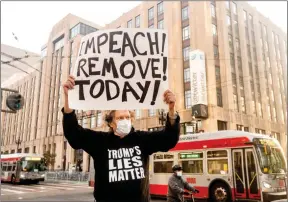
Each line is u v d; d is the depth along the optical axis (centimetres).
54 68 5719
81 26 5072
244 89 3688
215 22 3484
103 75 262
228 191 1130
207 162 1220
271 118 4225
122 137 224
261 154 1084
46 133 5575
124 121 224
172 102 229
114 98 258
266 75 4359
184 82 3344
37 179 2620
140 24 4147
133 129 235
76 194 1702
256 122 3753
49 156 3984
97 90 259
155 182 1399
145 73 265
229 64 3456
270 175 1066
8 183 2839
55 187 2294
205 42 3219
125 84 262
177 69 3412
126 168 213
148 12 4066
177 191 546
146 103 259
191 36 3366
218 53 3394
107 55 267
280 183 1091
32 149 5934
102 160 216
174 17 3641
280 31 5034
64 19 5522
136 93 260
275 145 1179
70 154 4719
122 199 207
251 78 3950
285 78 4878
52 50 5888
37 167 2653
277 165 1124
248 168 1088
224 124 3172
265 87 4188
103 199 209
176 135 225
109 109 255
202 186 1209
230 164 1139
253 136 1118
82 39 277
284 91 4778
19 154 2716
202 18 3312
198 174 1235
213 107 3016
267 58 4512
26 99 6831
